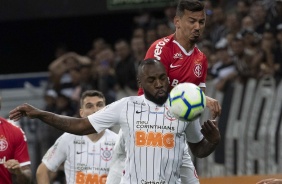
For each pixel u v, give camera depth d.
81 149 28.44
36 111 21.84
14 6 55.03
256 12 44.66
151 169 21.75
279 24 43.22
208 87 41.34
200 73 24.00
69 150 28.53
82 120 22.11
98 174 28.33
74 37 59.81
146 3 52.25
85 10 54.09
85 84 47.59
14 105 50.78
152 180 21.75
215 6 49.41
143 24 50.25
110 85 46.91
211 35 46.69
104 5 53.56
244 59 41.34
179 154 22.02
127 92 45.34
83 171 28.42
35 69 60.19
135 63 45.59
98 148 28.34
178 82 23.84
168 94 22.03
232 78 40.72
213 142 22.16
